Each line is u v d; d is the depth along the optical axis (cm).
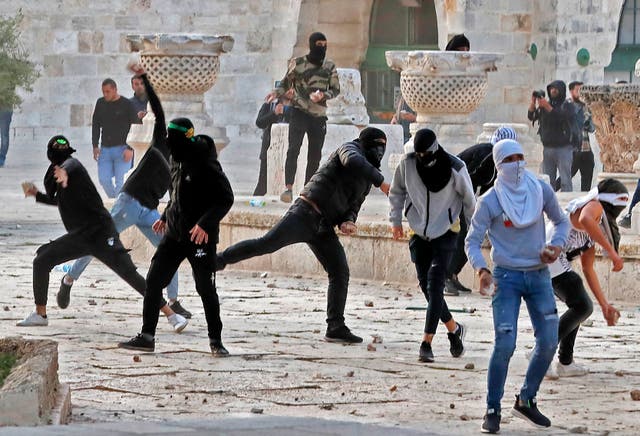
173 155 2239
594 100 3609
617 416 1856
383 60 6769
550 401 1952
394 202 2308
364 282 3178
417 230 2266
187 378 2044
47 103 6738
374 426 1703
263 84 6812
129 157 4450
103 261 2455
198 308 2780
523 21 6138
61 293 2617
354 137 4234
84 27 6731
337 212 2405
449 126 3878
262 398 1916
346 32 6744
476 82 3834
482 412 1855
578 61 6097
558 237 1816
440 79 3819
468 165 2684
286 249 3306
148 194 2611
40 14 6694
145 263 3509
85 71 6756
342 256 2414
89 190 2441
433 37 6731
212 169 2233
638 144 3575
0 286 3005
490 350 2352
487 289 1803
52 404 1720
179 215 2236
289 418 1727
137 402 1867
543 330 1803
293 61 3694
